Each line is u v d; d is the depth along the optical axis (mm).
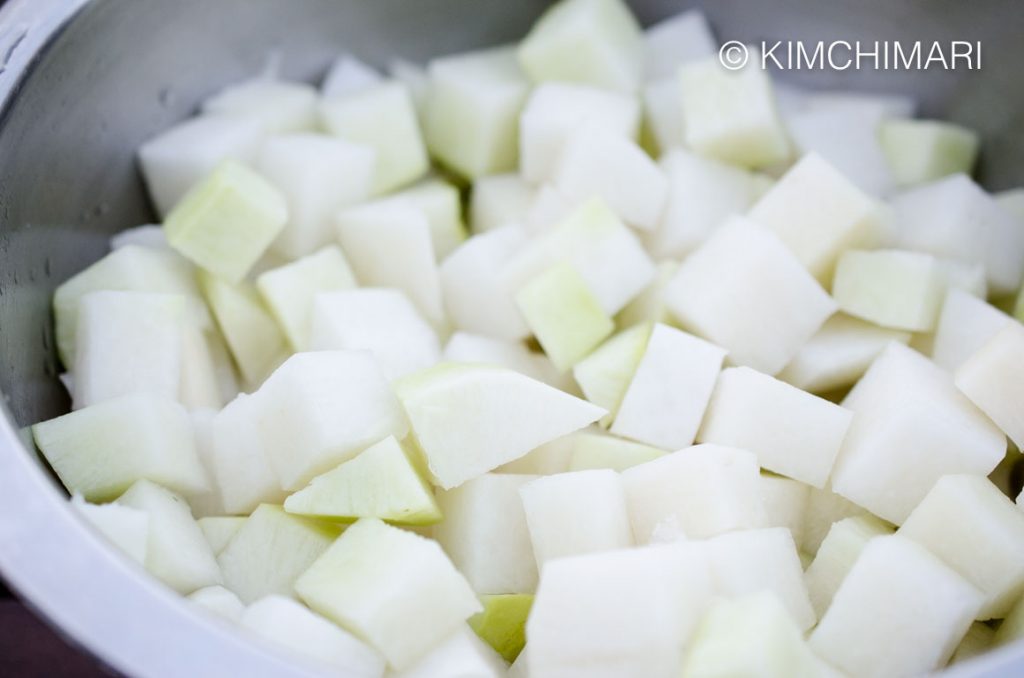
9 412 218
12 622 250
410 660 216
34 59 245
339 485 230
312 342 266
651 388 252
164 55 285
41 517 200
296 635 211
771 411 246
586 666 209
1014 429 241
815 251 274
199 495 248
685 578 212
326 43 315
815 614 229
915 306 265
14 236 247
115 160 281
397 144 308
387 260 287
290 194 288
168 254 274
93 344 252
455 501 240
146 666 189
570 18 309
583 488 228
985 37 291
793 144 301
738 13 321
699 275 266
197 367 262
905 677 217
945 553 228
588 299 269
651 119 312
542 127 299
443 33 327
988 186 302
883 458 241
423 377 239
